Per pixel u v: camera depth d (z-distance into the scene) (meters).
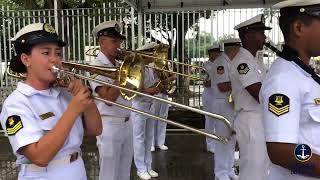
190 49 10.20
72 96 2.45
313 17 1.97
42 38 2.27
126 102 4.09
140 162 6.00
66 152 2.34
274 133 1.96
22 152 2.21
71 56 10.51
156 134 7.79
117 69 3.26
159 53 5.39
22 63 2.37
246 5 8.16
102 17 10.45
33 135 2.20
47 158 2.16
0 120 2.33
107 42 4.08
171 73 5.40
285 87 1.96
